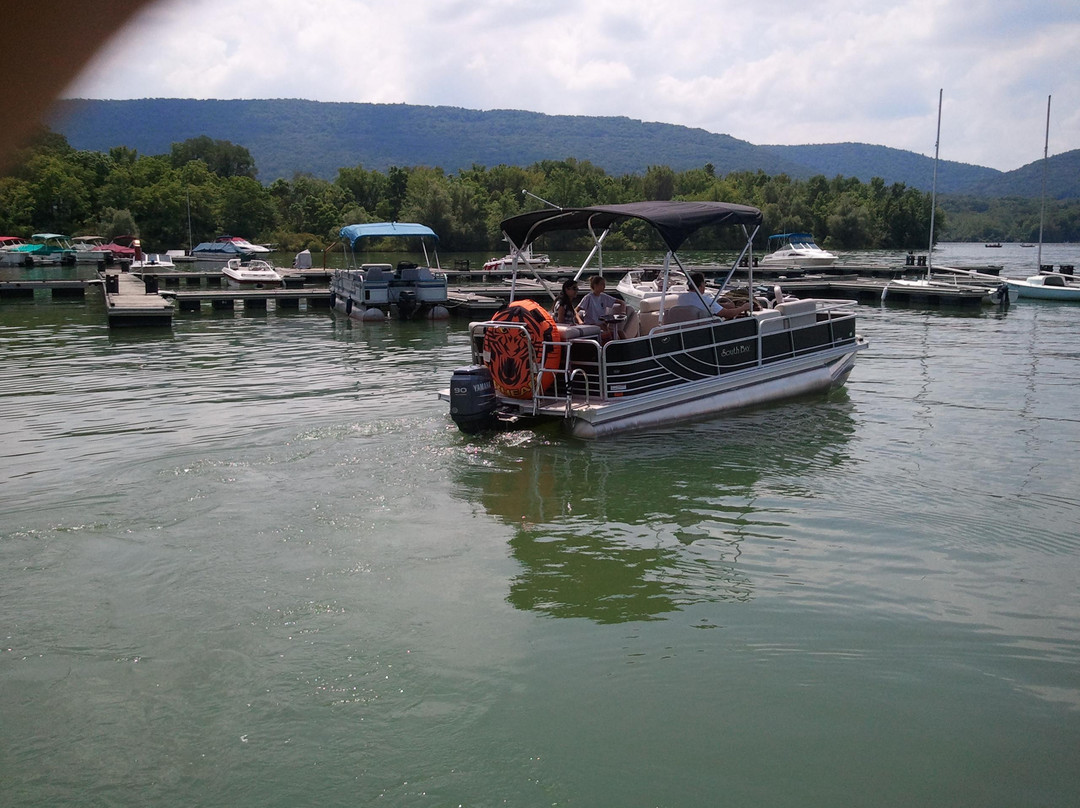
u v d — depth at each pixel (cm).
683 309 1145
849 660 536
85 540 711
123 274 4072
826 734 461
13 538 713
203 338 2003
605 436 1037
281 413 1156
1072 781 424
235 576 648
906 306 2844
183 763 435
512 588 635
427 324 2331
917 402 1270
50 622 576
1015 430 1100
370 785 420
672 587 638
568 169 11369
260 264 3725
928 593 631
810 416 1173
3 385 1366
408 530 745
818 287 3178
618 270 3834
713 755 443
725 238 8219
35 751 443
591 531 748
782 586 642
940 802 409
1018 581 652
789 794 414
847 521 775
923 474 912
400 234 2400
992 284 3219
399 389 1340
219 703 487
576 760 439
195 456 941
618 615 595
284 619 583
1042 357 1703
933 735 460
